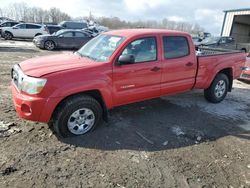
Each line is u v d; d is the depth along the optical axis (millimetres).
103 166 3314
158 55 4660
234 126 4918
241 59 6492
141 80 4465
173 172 3293
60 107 3766
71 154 3537
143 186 2990
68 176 3068
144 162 3469
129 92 4379
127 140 4035
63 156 3475
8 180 2914
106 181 3029
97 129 4316
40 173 3080
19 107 3664
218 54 5855
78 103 3834
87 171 3191
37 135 3977
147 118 4988
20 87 3691
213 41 19172
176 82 5070
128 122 4727
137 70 4355
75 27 27953
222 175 3305
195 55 5312
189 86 5383
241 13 23625
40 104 3543
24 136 3920
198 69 5398
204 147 3994
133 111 5309
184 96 6656
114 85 4145
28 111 3621
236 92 7684
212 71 5730
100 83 3938
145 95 4648
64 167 3234
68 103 3766
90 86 3846
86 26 28609
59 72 3650
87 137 4031
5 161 3250
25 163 3248
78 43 16953
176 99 6359
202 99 6508
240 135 4523
